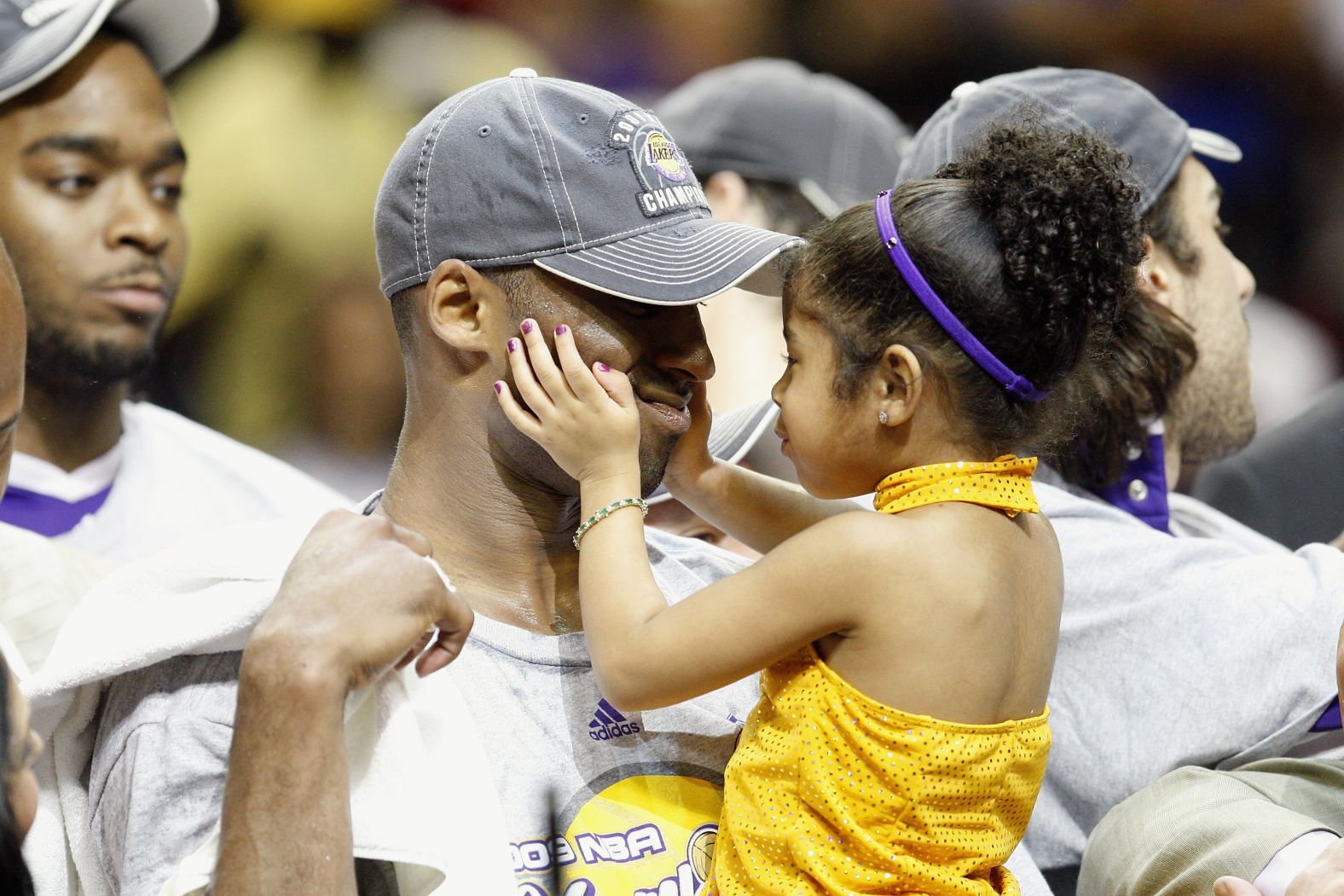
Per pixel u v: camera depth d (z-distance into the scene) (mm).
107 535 7234
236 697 4117
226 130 8453
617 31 10836
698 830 4723
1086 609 6230
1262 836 4977
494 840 4297
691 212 4840
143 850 4176
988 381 4523
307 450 8797
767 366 8789
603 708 4812
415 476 4977
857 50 11711
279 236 8688
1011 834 4691
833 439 4715
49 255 7031
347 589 4145
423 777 4297
